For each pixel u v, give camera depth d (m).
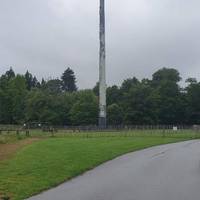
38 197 17.97
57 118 140.25
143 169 27.67
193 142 59.62
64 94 149.25
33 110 142.62
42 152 37.12
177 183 21.42
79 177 24.22
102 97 110.19
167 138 68.31
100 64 111.31
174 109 152.62
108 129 97.62
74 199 17.34
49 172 25.02
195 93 155.62
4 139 52.97
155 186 20.50
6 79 158.38
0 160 30.20
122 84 163.12
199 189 19.56
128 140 59.25
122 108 145.50
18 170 25.27
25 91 154.50
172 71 163.75
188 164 30.45
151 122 145.62
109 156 36.47
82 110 138.62
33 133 75.88
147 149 45.72
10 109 151.62
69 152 37.81
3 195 18.06
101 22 112.62
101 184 21.38
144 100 145.50
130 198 17.39
